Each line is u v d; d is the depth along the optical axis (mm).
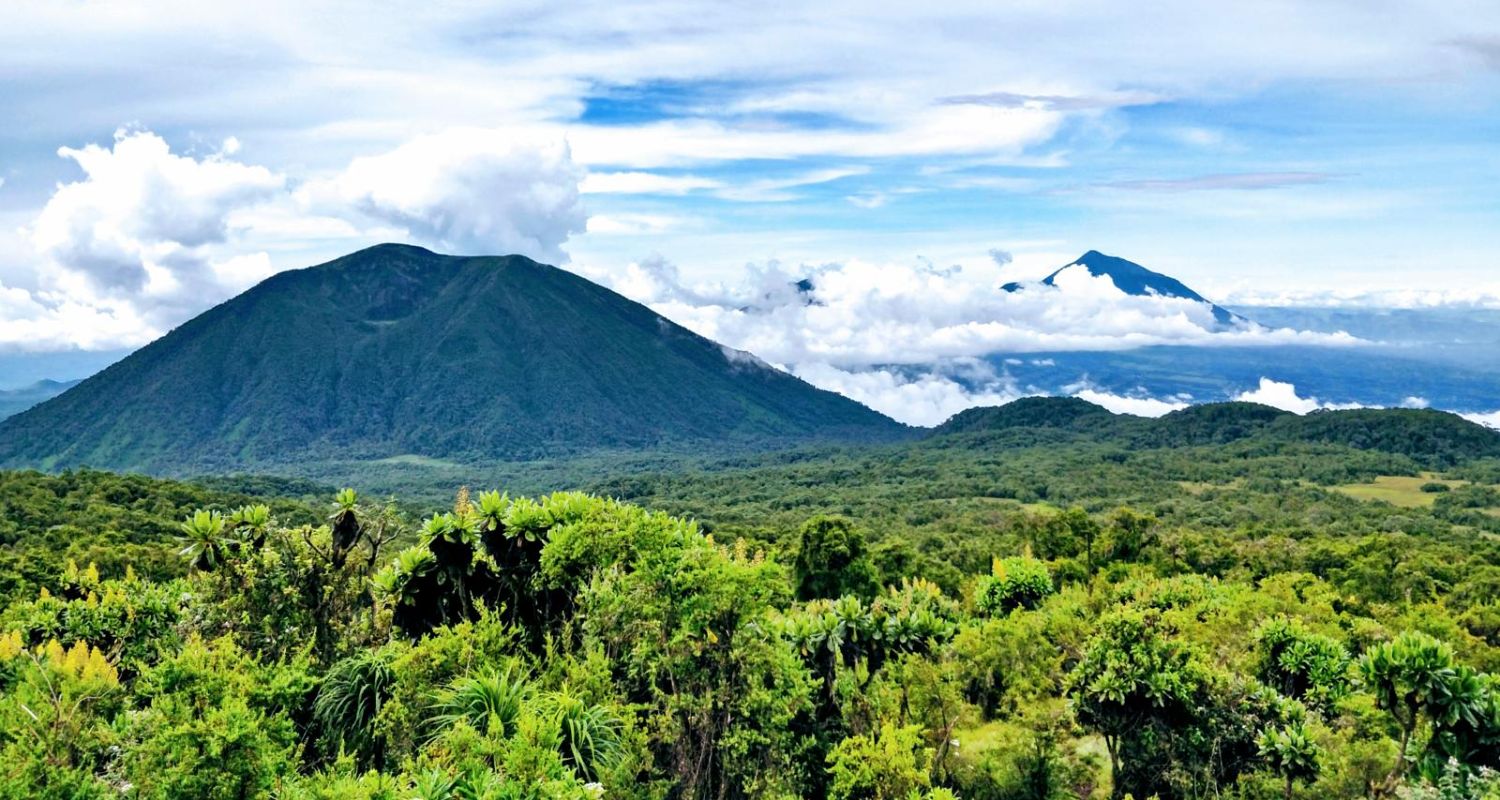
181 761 13281
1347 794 24391
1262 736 25266
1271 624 33000
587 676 18938
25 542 68750
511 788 13719
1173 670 26000
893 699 27672
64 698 15773
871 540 104125
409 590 22906
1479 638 42594
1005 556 75562
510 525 22906
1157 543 75688
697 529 22312
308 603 21656
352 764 15742
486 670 17984
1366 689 25203
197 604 21984
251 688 15539
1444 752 22547
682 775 18891
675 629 19531
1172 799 25797
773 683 20422
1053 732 27500
